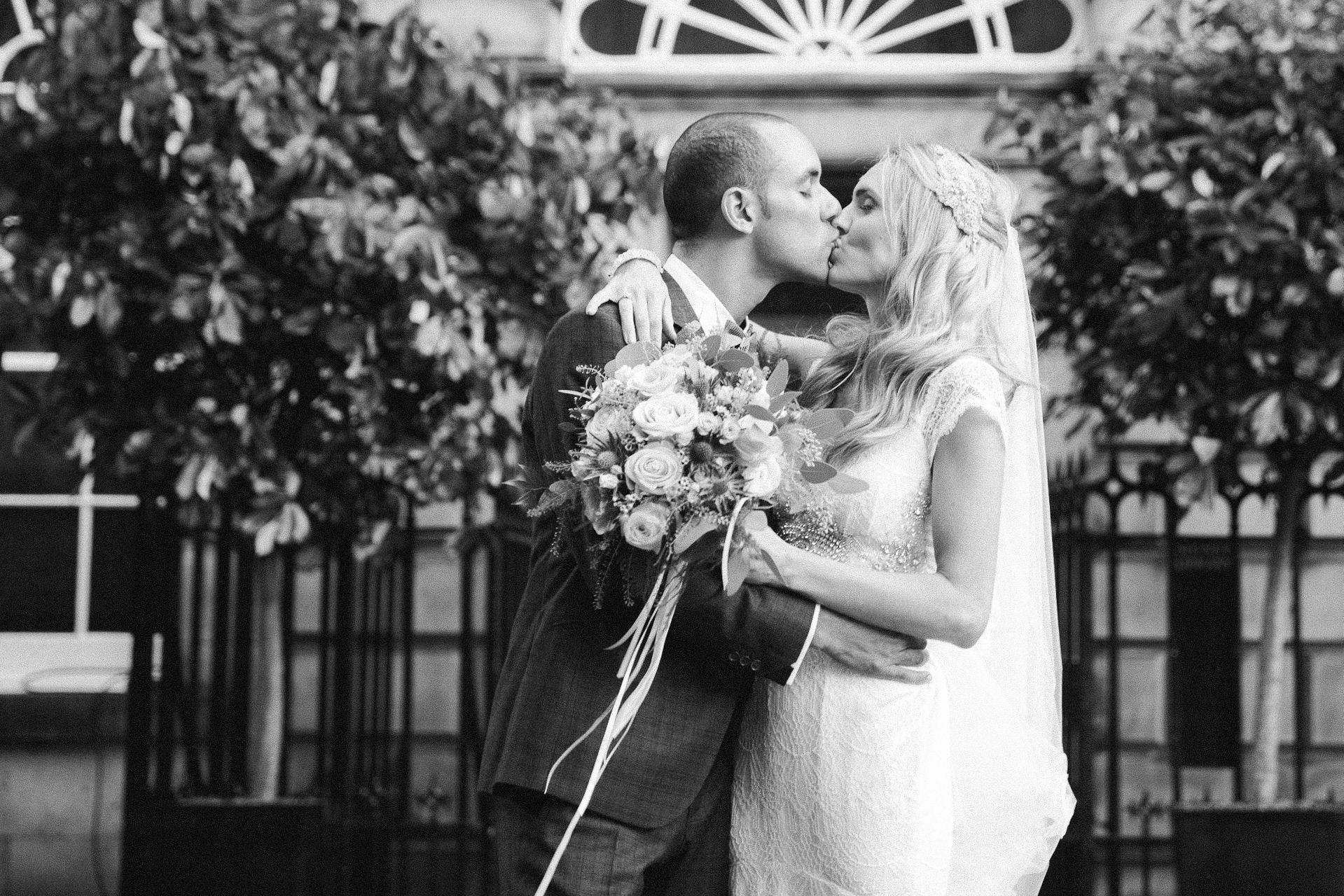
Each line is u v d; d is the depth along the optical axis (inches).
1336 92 218.4
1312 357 210.1
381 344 213.6
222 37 214.5
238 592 237.0
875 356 127.6
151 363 217.2
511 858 123.3
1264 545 273.0
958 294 129.0
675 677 123.2
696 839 125.6
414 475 219.6
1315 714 270.2
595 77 284.2
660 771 120.8
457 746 273.3
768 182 132.6
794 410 118.7
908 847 121.8
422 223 208.2
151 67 206.4
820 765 123.8
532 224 215.0
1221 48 233.5
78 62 207.0
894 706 123.6
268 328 214.1
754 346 136.6
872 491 125.1
